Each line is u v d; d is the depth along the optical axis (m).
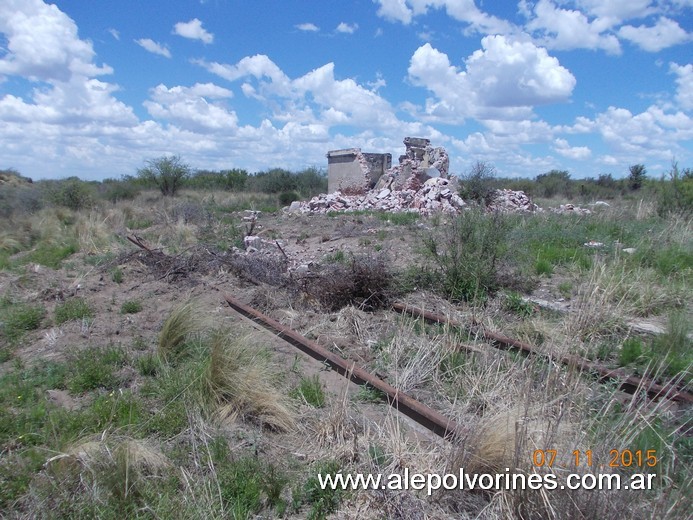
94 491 3.92
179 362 6.50
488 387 5.52
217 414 5.18
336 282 8.73
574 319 6.95
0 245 16.34
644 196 18.31
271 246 14.29
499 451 3.86
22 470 4.27
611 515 3.14
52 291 9.74
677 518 3.12
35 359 6.82
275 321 7.94
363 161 29.05
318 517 3.86
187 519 3.72
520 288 9.09
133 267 11.58
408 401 5.32
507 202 22.03
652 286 8.52
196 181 44.28
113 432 4.82
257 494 4.04
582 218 15.90
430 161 27.88
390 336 7.18
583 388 4.41
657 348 6.37
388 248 12.84
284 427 5.06
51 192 26.48
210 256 11.78
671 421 4.72
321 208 24.64
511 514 3.51
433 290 9.17
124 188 34.56
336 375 6.33
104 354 6.56
